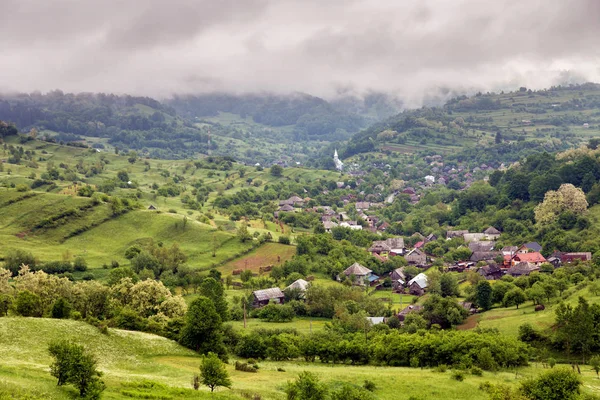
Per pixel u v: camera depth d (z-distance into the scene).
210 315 122.75
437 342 125.94
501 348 118.94
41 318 111.31
